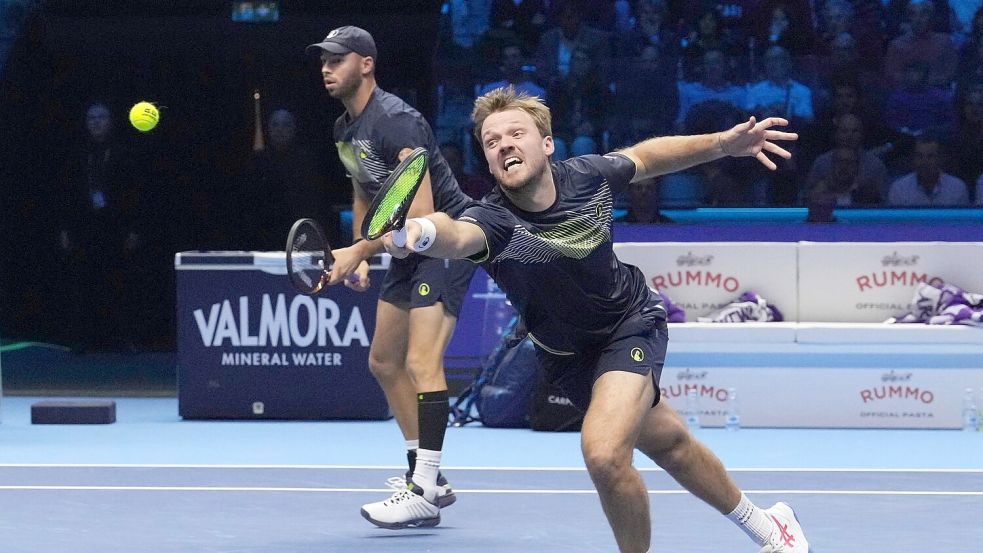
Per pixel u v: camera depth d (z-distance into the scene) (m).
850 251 9.32
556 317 4.36
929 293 9.16
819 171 11.46
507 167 4.07
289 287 9.27
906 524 5.86
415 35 12.39
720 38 12.07
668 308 9.29
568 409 8.77
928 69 11.61
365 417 9.27
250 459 7.71
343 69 6.12
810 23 11.96
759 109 11.83
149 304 12.97
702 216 11.43
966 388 8.94
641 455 7.71
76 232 12.88
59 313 13.04
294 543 5.55
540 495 6.60
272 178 11.97
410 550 5.40
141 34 12.91
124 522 5.96
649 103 11.98
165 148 12.91
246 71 12.85
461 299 6.11
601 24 12.13
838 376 9.03
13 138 12.90
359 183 6.37
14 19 12.83
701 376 9.10
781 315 9.40
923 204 11.38
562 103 12.08
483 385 9.18
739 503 4.68
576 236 4.20
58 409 9.19
